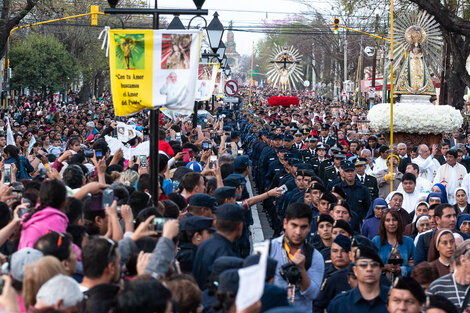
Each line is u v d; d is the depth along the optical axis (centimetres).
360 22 6512
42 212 745
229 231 768
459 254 754
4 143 2019
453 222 1048
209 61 2238
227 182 1160
